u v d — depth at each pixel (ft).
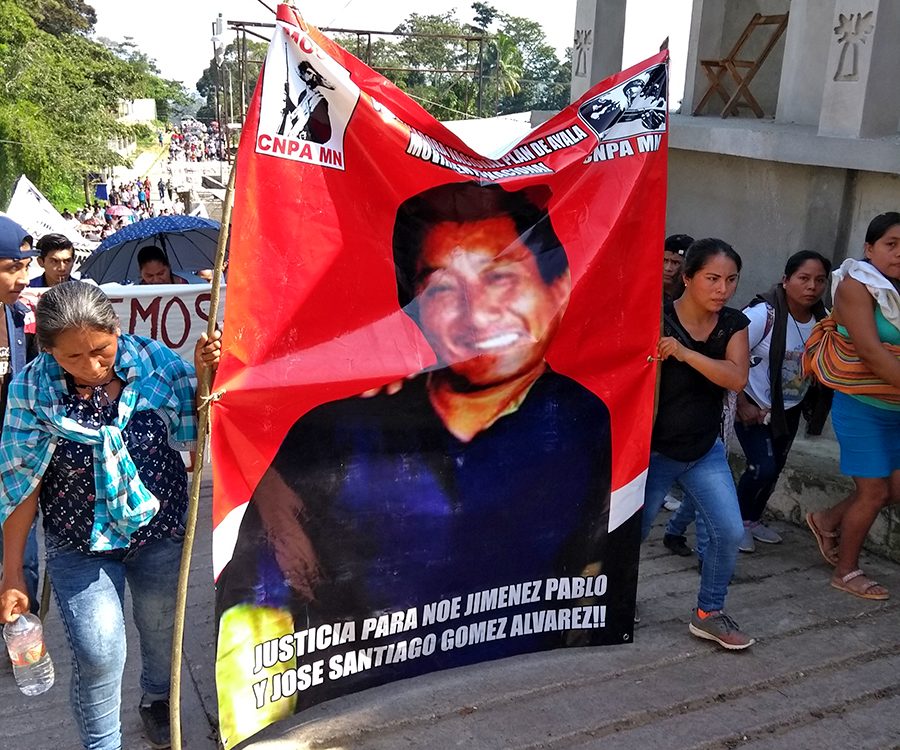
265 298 9.08
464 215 10.20
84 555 8.97
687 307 12.17
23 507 8.70
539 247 10.67
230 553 9.42
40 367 8.70
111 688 9.07
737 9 26.61
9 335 12.16
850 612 13.82
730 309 12.32
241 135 8.73
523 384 10.86
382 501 10.29
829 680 11.98
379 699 11.32
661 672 12.05
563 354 11.02
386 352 9.91
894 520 15.57
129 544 9.03
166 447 9.25
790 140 18.89
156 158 215.31
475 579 11.12
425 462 10.45
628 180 11.10
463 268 10.30
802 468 17.19
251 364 9.12
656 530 16.97
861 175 18.42
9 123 109.70
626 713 11.12
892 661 12.48
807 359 14.60
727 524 12.15
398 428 10.19
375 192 9.69
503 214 10.43
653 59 11.38
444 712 11.08
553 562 11.57
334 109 9.25
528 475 11.14
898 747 10.66
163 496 9.23
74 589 8.87
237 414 9.11
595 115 11.19
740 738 10.74
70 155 117.70
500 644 11.53
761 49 26.84
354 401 9.83
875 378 13.34
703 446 12.01
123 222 104.42
